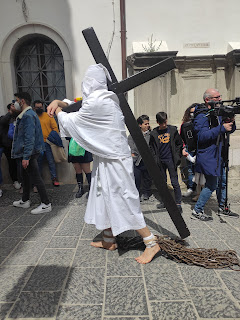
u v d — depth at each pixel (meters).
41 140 3.85
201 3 5.28
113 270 2.26
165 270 2.26
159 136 3.86
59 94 5.75
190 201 4.37
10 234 3.08
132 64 5.05
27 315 1.75
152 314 1.74
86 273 2.22
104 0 5.20
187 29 5.33
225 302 1.85
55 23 5.26
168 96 5.18
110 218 2.27
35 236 3.00
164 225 3.30
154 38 5.33
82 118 2.16
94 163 2.41
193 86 5.32
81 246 2.72
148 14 5.27
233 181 4.88
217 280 2.10
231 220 3.46
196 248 2.56
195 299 1.88
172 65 2.26
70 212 3.81
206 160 3.28
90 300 1.88
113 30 5.29
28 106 3.75
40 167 5.21
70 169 5.52
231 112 2.84
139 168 4.21
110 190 2.26
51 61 5.65
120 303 1.85
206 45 5.37
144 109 5.21
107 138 2.18
